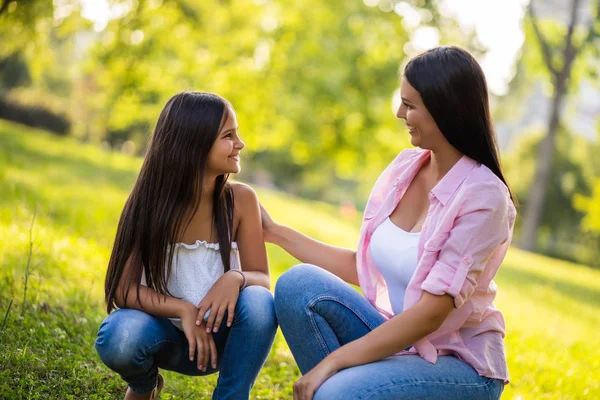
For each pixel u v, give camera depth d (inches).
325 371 88.5
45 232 240.5
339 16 774.5
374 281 107.0
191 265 104.6
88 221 305.1
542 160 932.0
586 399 160.7
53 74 1088.8
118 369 97.3
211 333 102.9
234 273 101.5
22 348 124.6
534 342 230.1
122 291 100.6
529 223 935.7
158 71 576.7
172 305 99.3
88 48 458.6
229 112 103.1
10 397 105.2
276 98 753.0
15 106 978.1
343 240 503.8
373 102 786.2
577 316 354.0
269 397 130.6
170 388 125.3
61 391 112.0
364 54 774.5
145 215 101.0
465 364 93.5
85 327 145.5
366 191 2197.3
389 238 102.7
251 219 111.0
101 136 1080.2
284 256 351.9
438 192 96.0
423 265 92.9
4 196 303.7
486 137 94.8
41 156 540.7
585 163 1204.5
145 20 420.8
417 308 89.7
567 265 764.0
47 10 299.1
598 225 830.5
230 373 98.0
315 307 94.4
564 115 1158.3
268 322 98.5
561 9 921.5
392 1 784.3
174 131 101.3
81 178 469.4
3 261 184.7
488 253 91.8
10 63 1024.2
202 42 580.1
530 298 377.7
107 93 560.4
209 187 105.3
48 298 158.6
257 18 639.8
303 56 754.2
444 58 93.6
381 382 87.0
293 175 1562.5
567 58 902.4
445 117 93.5
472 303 94.3
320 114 788.0
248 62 655.8
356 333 96.9
